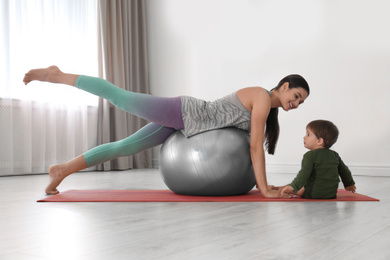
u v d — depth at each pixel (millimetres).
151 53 4773
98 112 4086
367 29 3475
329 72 3637
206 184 1848
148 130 2062
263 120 1865
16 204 1694
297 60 3801
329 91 3635
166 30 4656
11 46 3367
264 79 3984
